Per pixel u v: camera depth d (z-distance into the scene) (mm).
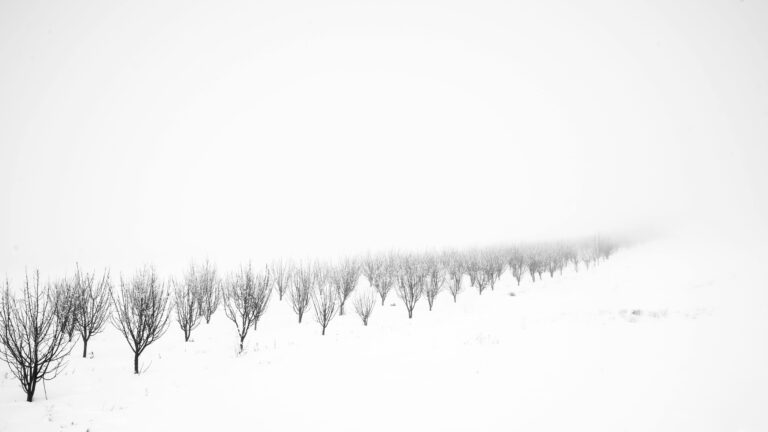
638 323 14562
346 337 14719
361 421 7582
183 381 10109
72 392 9258
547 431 6805
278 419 7801
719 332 12625
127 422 7707
